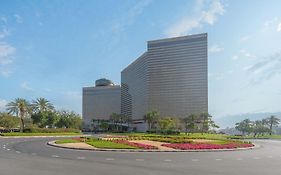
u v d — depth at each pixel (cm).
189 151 3547
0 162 2230
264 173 1850
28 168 1923
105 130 17812
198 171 1877
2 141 5384
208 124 16300
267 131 16162
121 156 2755
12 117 12231
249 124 16738
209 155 3042
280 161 2564
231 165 2209
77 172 1780
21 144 4478
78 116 14938
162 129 13838
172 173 1780
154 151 3425
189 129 16225
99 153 3058
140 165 2114
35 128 10756
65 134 9994
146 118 16512
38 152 3098
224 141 5762
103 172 1786
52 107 12700
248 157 2912
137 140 5594
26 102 11775
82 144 4253
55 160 2369
